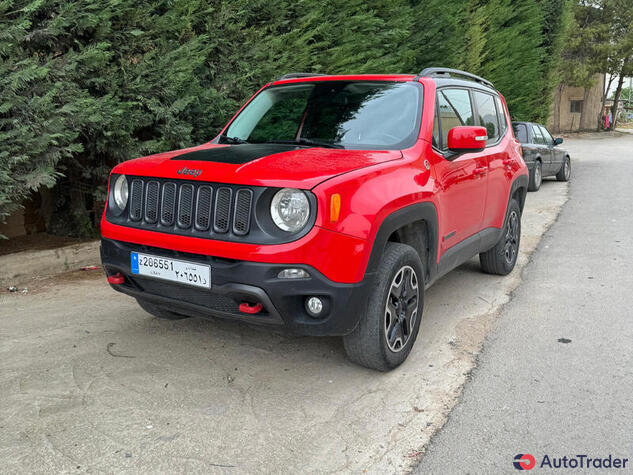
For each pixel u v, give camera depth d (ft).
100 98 17.01
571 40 115.55
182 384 10.92
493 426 9.53
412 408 10.14
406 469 8.37
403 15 30.91
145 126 19.40
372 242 10.21
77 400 10.21
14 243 20.95
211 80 21.71
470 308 15.66
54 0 16.02
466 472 8.30
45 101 15.52
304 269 9.57
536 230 26.73
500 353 12.58
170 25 18.84
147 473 8.16
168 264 10.61
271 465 8.40
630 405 10.23
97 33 17.07
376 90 13.88
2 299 16.02
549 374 11.50
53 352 12.31
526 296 16.71
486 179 15.71
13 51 15.81
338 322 10.04
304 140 13.16
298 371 11.58
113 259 11.68
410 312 11.85
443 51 36.01
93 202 22.41
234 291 9.80
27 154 16.05
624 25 117.29
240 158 10.93
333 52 25.76
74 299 16.06
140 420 9.57
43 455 8.54
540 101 63.98
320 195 9.53
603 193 38.83
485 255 18.35
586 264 20.26
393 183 10.96
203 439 9.05
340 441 9.07
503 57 48.06
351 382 11.12
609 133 128.57
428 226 12.31
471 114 15.78
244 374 11.41
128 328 13.80
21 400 10.17
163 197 10.85
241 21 21.58
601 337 13.48
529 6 53.16
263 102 14.99
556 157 44.45
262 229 9.68
